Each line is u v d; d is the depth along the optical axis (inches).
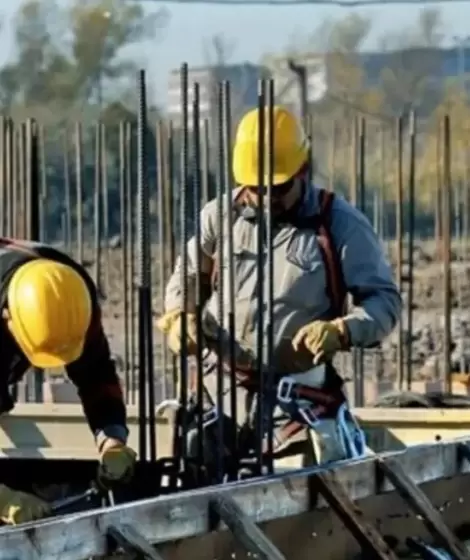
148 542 223.1
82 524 217.0
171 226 536.4
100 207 638.5
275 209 315.9
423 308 989.8
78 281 264.7
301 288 313.9
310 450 313.4
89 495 285.1
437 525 264.4
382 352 695.1
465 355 746.8
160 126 590.9
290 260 314.3
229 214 304.2
